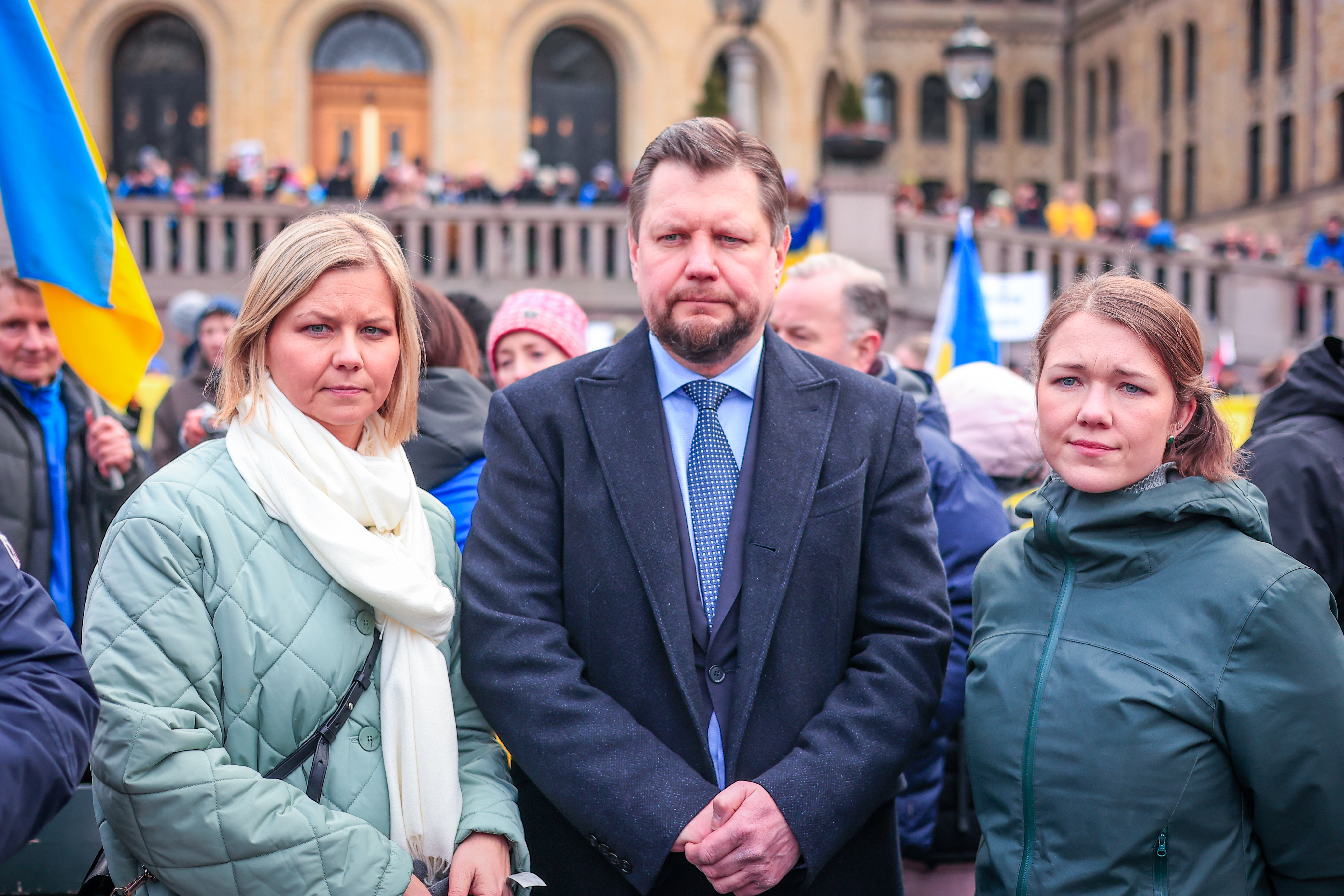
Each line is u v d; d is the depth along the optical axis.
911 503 2.23
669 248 2.13
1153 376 1.93
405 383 2.09
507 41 22.92
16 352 3.31
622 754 1.98
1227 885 1.82
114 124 22.62
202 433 3.39
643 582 2.12
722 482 2.23
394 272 2.03
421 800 1.92
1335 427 2.50
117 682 1.78
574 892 2.13
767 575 2.11
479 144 22.80
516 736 2.02
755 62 22.78
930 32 34.69
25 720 1.53
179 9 22.02
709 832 1.91
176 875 1.76
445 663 2.02
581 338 3.75
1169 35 32.50
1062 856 1.88
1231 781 1.84
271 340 1.98
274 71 22.19
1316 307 15.11
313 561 1.95
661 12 23.50
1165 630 1.88
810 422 2.23
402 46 23.16
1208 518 1.94
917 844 2.74
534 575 2.14
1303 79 27.66
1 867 2.61
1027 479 3.43
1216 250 19.89
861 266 3.48
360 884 1.79
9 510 3.27
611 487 2.16
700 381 2.25
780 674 2.10
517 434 2.22
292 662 1.88
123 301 3.00
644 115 23.55
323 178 18.62
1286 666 1.79
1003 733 1.97
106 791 1.78
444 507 2.27
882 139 13.00
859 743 2.02
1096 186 35.09
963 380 3.57
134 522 1.88
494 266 14.10
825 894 2.12
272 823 1.76
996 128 35.88
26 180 2.87
